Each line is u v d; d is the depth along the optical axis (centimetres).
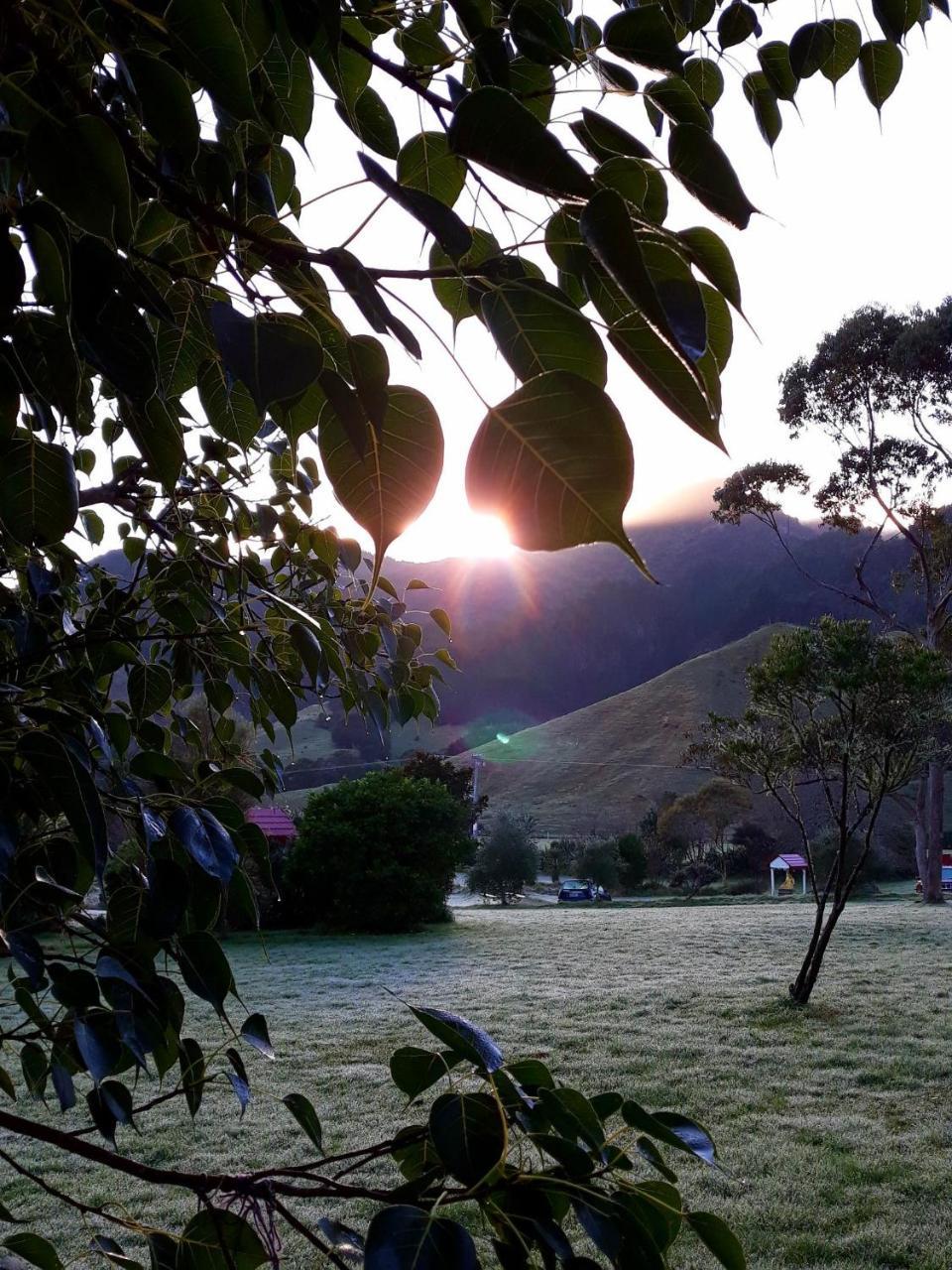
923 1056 830
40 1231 457
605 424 32
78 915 81
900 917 2105
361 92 60
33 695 92
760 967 1345
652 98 52
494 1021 1002
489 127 34
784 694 1105
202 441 154
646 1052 858
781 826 4597
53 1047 81
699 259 40
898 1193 530
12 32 37
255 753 153
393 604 188
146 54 38
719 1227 61
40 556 108
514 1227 58
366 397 39
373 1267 47
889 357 2334
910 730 1056
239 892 83
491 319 38
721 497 2567
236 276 43
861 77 81
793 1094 724
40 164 37
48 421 48
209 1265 76
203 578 155
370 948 1750
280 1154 575
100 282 41
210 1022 995
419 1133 75
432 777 3475
